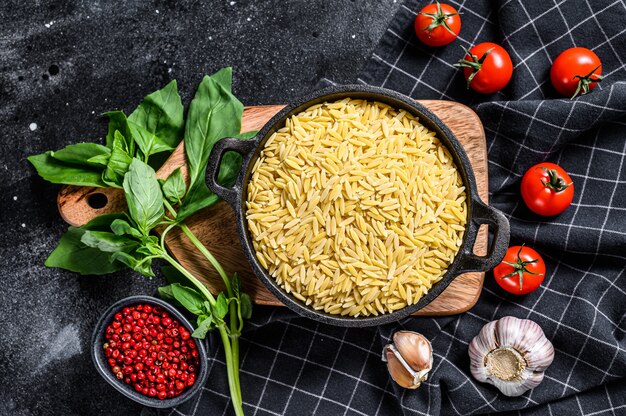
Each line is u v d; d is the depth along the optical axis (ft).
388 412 1.87
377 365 1.88
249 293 1.79
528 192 1.77
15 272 1.94
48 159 1.77
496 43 1.86
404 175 1.60
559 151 1.84
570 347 1.82
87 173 1.77
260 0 1.93
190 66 1.93
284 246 1.61
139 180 1.65
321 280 1.61
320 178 1.60
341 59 1.92
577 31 1.81
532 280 1.77
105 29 1.94
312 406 1.89
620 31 1.80
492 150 1.84
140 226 1.66
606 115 1.75
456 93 1.86
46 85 1.94
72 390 1.94
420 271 1.60
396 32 1.87
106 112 1.86
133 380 1.82
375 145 1.61
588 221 1.80
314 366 1.89
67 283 1.94
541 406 1.85
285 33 1.93
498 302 1.84
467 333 1.85
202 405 1.90
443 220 1.60
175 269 1.84
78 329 1.94
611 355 1.78
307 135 1.61
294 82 1.92
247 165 1.58
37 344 1.94
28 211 1.93
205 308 1.73
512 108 1.78
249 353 1.90
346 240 1.60
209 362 1.89
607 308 1.82
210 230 1.79
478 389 1.83
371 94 1.60
